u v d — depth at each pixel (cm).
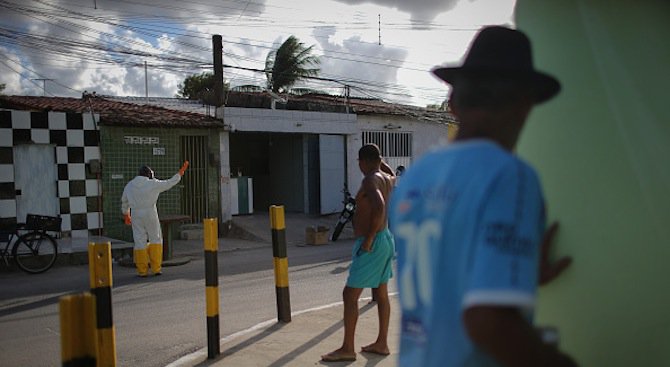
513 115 164
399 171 2014
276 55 2916
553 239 195
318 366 497
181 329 684
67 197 1459
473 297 138
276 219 654
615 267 186
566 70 195
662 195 180
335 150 2078
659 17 184
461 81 165
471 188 149
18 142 1389
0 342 654
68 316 249
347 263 1198
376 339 579
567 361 145
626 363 186
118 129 1540
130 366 551
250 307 787
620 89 187
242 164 2252
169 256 1262
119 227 1540
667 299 180
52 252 1200
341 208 2094
